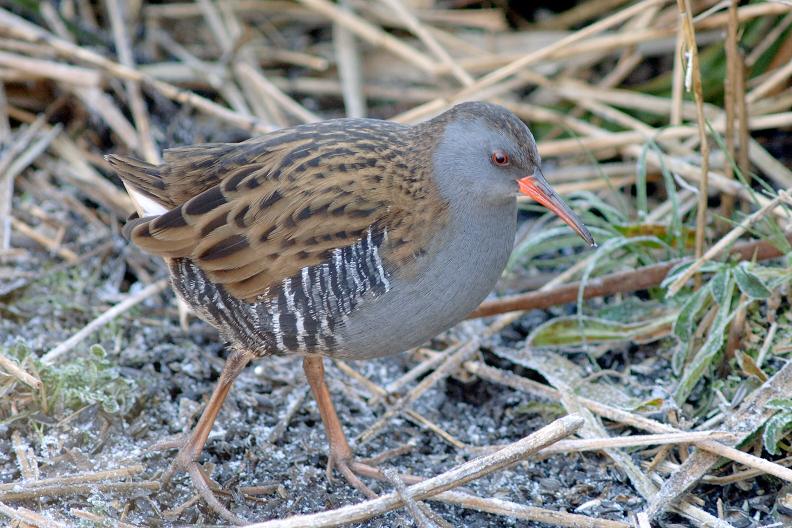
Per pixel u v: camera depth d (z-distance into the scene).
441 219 7.69
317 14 13.55
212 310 8.00
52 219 10.91
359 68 12.80
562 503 8.23
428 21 13.33
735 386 8.79
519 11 13.69
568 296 9.63
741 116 10.02
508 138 7.77
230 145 8.24
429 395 9.46
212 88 12.75
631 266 10.14
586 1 13.31
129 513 7.84
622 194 11.45
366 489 8.26
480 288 7.91
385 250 7.61
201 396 9.17
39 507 7.71
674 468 8.30
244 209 7.72
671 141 11.20
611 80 12.28
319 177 7.73
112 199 11.16
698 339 9.15
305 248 7.60
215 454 8.60
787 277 8.88
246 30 12.92
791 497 7.91
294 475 8.44
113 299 10.12
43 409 8.41
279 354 8.10
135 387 8.85
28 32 11.88
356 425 9.12
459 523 7.99
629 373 9.34
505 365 9.75
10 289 9.88
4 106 11.89
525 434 9.01
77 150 11.75
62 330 9.66
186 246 7.77
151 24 13.35
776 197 9.01
